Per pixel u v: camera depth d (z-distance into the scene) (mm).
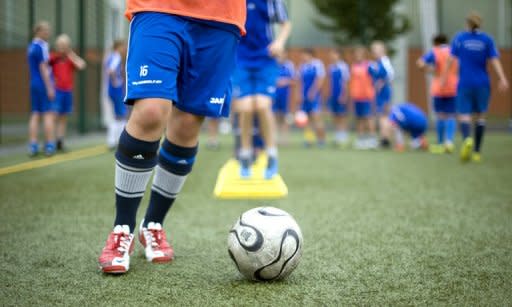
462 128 6633
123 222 1998
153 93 1830
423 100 16312
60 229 2750
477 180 4816
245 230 1807
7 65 11852
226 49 2004
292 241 1808
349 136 12977
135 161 1920
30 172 5340
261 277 1819
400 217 3098
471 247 2365
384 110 9391
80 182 4629
